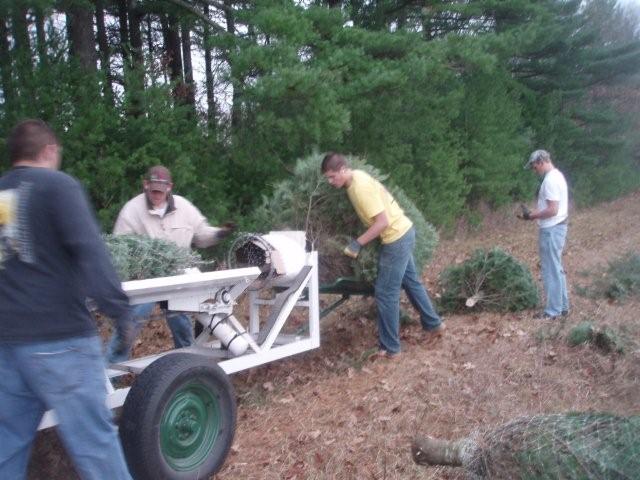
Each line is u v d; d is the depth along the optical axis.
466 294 8.31
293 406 5.70
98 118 10.01
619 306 8.31
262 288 5.95
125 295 3.20
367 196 6.38
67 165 9.85
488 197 18.88
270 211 7.25
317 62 11.40
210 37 11.65
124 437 3.93
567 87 24.86
